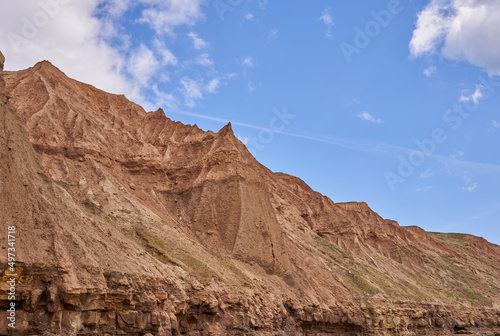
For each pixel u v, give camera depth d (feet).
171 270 141.38
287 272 207.10
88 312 99.55
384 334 231.71
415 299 288.30
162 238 166.09
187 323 133.39
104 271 105.60
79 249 102.01
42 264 91.25
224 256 190.29
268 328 158.71
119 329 106.42
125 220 165.78
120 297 106.93
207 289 143.74
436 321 292.81
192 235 197.88
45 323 89.20
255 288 168.04
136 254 128.67
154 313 114.42
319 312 201.67
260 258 199.72
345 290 237.66
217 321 140.77
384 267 346.33
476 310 360.69
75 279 95.25
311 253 266.16
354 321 219.00
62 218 107.34
